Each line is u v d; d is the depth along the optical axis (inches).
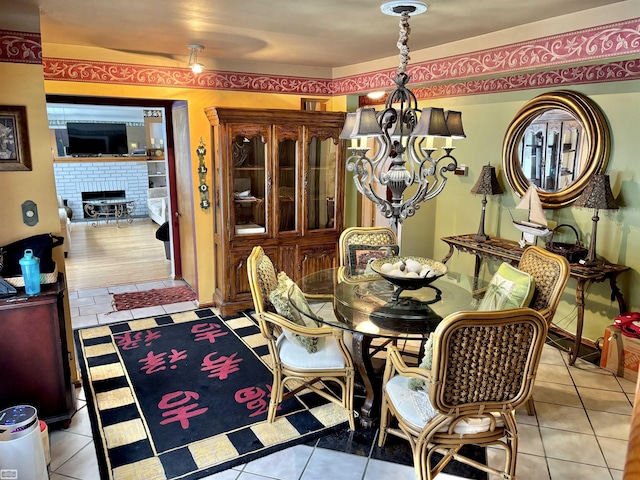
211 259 187.8
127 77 161.0
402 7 102.2
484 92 177.5
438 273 108.3
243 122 165.5
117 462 96.5
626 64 132.9
